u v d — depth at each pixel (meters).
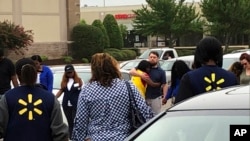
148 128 3.87
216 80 5.06
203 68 5.14
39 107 5.33
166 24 46.09
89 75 11.50
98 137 4.99
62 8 40.19
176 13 46.00
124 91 5.06
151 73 10.09
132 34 64.12
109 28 45.38
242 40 55.09
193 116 3.68
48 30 39.41
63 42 39.91
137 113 5.08
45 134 5.33
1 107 5.34
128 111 5.10
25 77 5.39
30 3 38.56
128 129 5.06
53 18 39.66
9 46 33.22
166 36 47.59
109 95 5.03
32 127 5.30
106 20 45.59
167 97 10.04
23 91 5.39
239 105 3.59
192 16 46.12
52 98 5.42
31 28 38.56
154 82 10.05
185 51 48.16
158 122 3.85
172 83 9.70
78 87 9.50
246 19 42.91
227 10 42.62
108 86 5.05
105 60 5.09
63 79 9.59
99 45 40.22
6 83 9.70
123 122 5.05
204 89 5.04
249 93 3.86
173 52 26.98
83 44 39.75
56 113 5.38
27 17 38.38
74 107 9.51
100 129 5.02
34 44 38.06
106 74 5.07
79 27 39.94
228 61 13.99
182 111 3.80
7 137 5.34
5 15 37.25
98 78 5.09
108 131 5.00
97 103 5.04
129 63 20.84
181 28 45.91
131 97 5.08
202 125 3.57
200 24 46.38
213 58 5.13
